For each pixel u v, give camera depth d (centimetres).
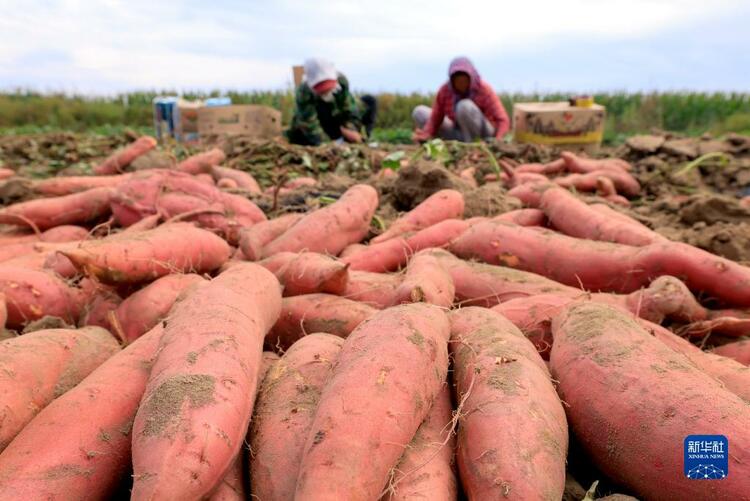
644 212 552
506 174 654
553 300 269
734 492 155
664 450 168
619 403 183
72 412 184
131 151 644
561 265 331
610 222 379
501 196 496
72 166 770
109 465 179
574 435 198
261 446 181
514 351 204
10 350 206
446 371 202
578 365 202
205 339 190
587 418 191
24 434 179
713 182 676
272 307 249
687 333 280
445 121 1168
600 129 973
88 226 475
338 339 238
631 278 311
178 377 173
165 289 284
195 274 307
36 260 350
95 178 562
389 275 330
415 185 511
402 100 2447
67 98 2761
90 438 179
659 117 2175
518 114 1002
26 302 289
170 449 153
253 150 796
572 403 198
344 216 391
